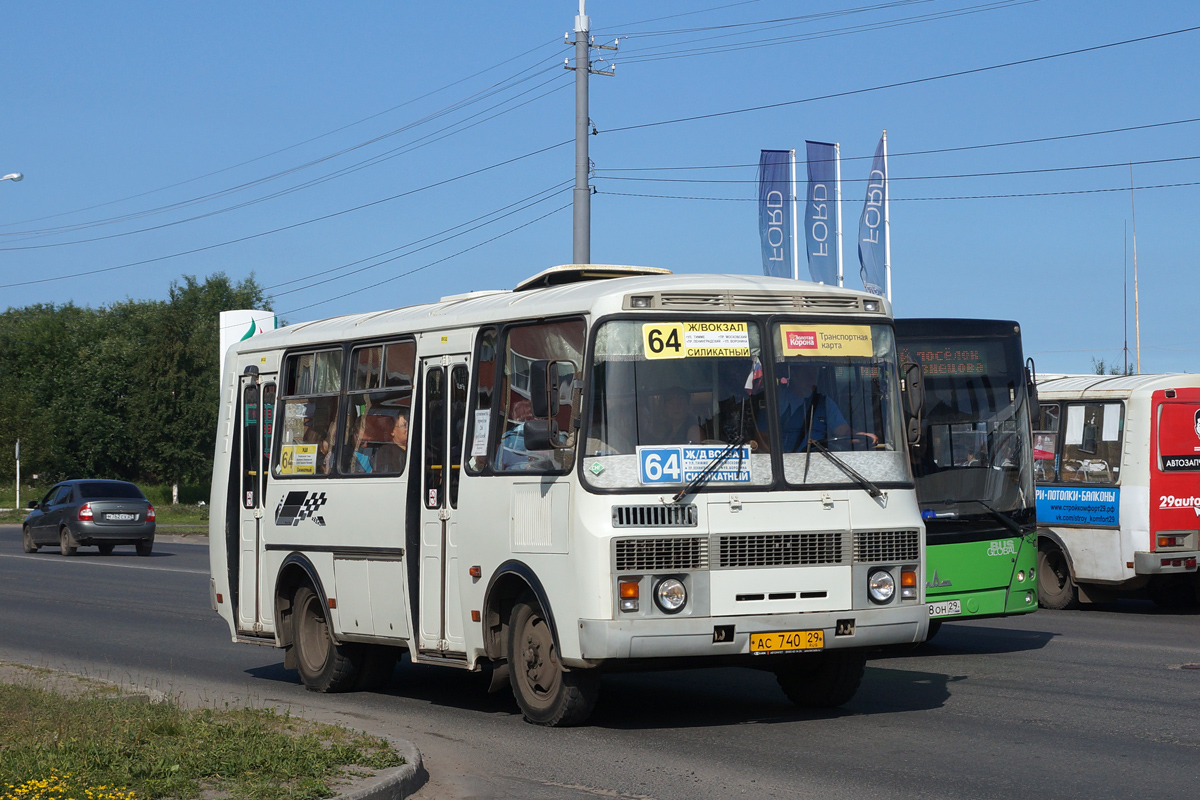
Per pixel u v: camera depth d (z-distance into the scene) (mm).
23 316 116188
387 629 11461
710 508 9289
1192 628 17188
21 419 73688
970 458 15133
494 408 10367
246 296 67750
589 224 27688
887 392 10117
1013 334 15734
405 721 10664
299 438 12922
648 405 9375
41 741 8547
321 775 7797
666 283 9727
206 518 56562
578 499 9234
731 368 9625
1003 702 11039
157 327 65750
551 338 9898
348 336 12336
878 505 9766
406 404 11430
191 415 64188
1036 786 7848
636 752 9055
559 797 7832
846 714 10516
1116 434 19516
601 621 9031
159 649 15891
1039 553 20547
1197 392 19469
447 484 10781
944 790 7758
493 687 10516
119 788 7312
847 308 10109
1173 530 19062
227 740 8594
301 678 12703
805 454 9641
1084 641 15609
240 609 13695
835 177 32281
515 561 9914
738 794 7758
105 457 79500
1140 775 8148
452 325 10992
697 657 9219
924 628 9836
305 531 12578
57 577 27250
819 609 9469
